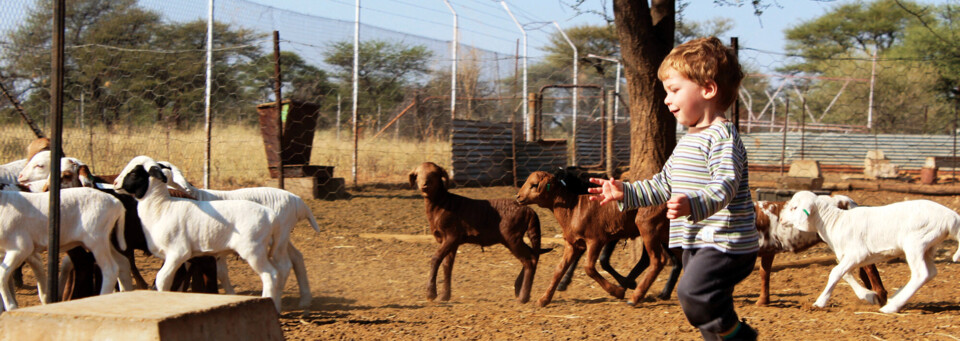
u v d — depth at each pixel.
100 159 12.62
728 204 3.36
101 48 14.17
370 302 6.66
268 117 13.10
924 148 22.09
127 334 3.04
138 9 14.34
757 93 37.97
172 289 6.23
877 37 40.88
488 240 6.77
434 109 19.11
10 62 12.10
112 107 14.22
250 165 14.58
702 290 3.34
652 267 6.47
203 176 12.68
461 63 17.75
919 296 6.66
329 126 19.42
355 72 14.78
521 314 6.04
